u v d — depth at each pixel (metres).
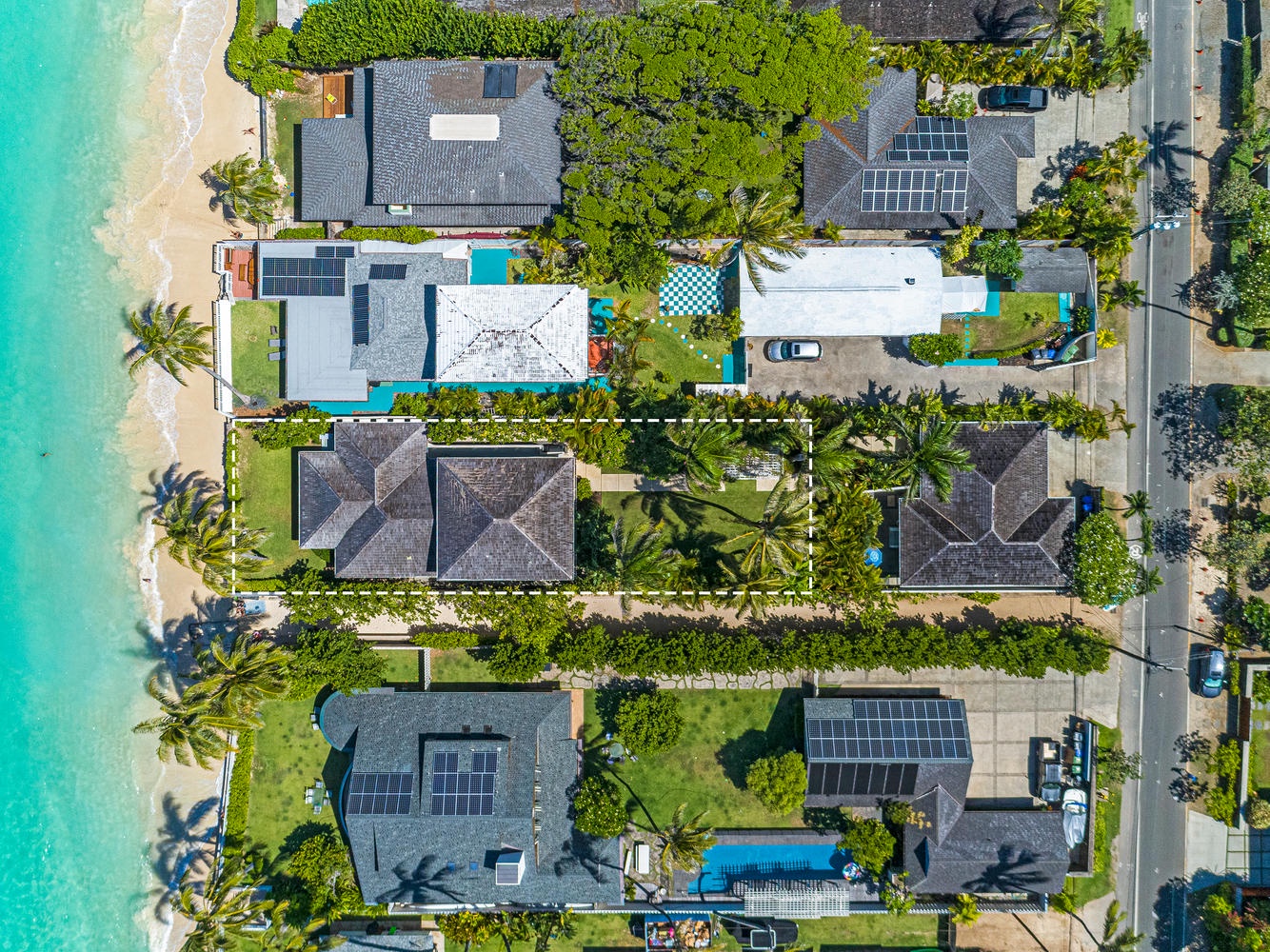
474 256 50.62
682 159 46.12
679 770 50.22
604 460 48.66
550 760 48.72
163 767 52.28
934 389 49.97
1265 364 49.41
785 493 43.31
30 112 52.88
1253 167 49.16
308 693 49.03
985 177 48.03
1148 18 49.78
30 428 52.94
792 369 50.19
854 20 48.38
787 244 46.00
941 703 48.28
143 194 52.34
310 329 49.78
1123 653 49.97
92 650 52.72
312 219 49.38
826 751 47.19
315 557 50.94
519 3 48.62
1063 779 49.31
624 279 48.47
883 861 48.34
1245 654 49.72
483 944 50.47
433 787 47.16
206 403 52.09
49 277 52.88
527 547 45.31
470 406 49.12
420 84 47.41
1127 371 49.97
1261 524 48.47
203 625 52.00
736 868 50.19
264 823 51.00
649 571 44.69
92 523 52.69
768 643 49.00
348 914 50.78
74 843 52.66
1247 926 47.91
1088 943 49.84
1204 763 49.84
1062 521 47.84
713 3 49.31
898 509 48.78
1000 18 47.78
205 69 52.03
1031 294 49.41
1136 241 49.97
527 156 47.38
